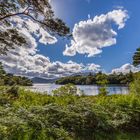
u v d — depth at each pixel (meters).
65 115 7.15
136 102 8.59
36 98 10.39
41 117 6.62
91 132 7.05
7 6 15.92
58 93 12.42
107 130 7.33
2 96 10.66
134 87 13.75
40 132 5.74
